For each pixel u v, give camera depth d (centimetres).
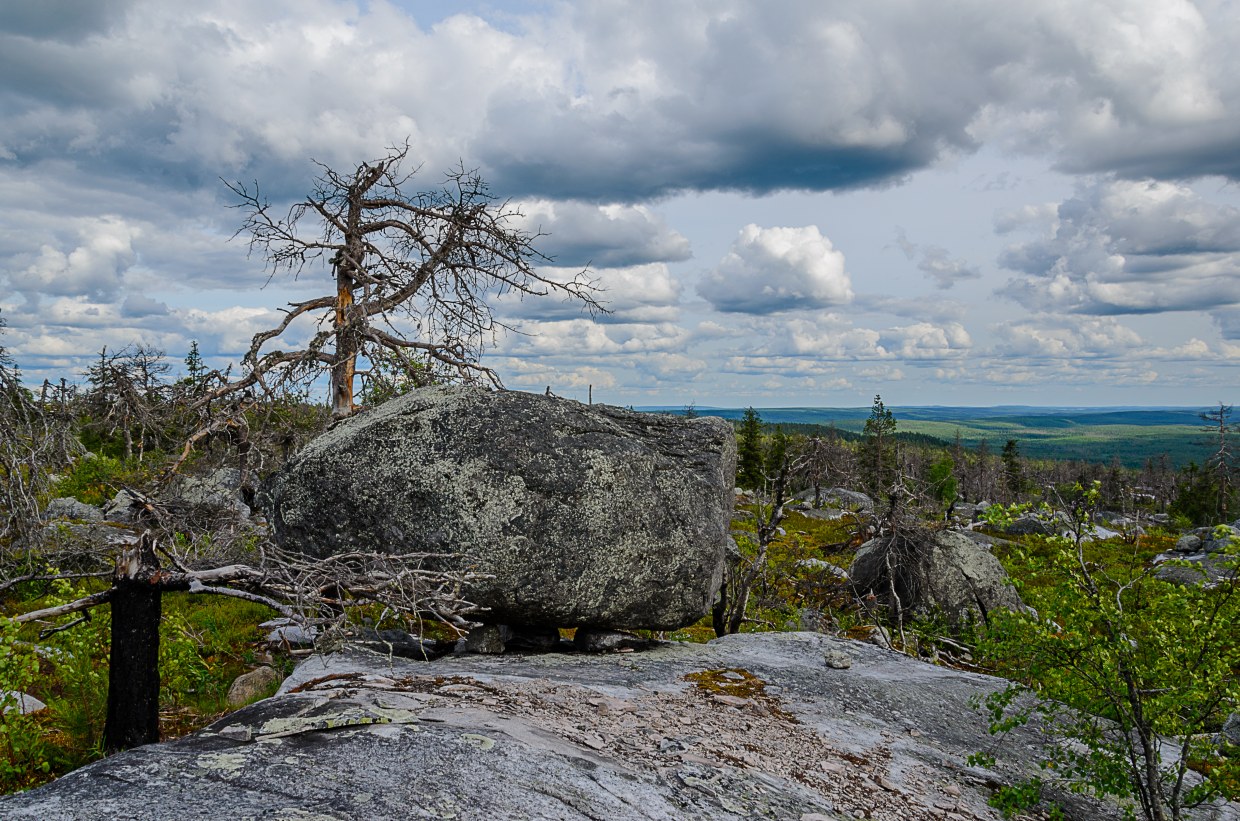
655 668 915
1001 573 1861
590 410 1102
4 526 1228
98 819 358
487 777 446
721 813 491
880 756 722
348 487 905
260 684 911
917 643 1616
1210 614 639
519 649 992
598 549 932
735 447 1171
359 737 486
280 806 378
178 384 1255
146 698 671
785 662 1020
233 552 932
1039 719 917
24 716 697
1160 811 639
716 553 1027
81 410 1326
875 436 6206
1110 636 647
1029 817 674
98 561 867
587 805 441
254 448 1320
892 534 1861
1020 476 4419
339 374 1391
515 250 1427
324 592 787
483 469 900
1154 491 9344
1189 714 668
